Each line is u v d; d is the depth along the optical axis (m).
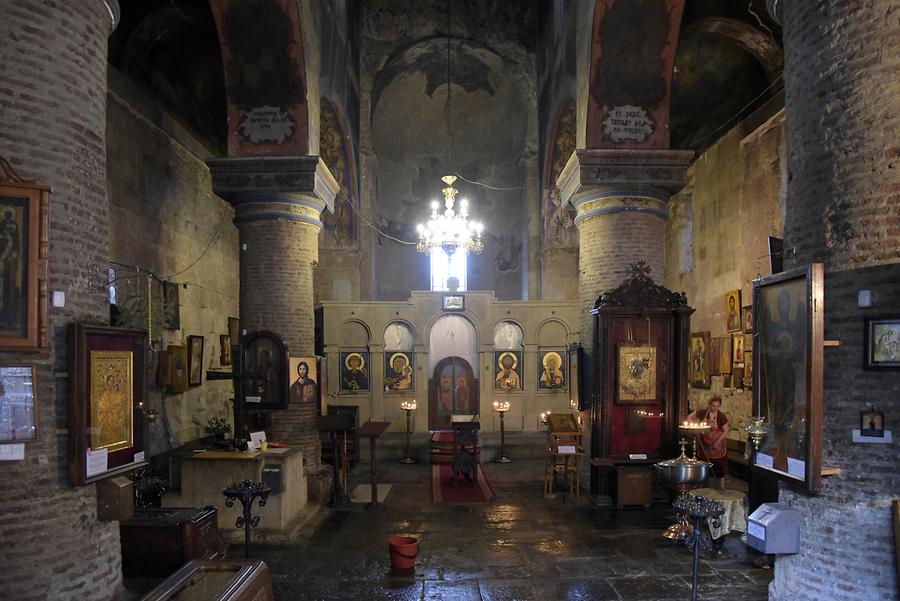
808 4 4.90
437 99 20.11
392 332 15.38
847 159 4.58
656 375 10.07
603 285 10.53
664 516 9.34
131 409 4.81
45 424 4.17
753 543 4.98
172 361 11.12
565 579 6.82
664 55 9.98
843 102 4.62
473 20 17.86
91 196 4.66
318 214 10.90
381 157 20.11
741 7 10.38
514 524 8.97
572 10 12.64
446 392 15.32
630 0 9.59
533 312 15.39
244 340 9.70
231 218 14.75
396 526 8.90
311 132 10.60
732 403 11.23
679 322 9.98
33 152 4.22
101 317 4.76
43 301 4.11
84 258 4.56
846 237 4.57
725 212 11.73
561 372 15.34
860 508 4.45
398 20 17.72
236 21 9.63
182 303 11.99
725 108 12.34
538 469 13.16
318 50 11.25
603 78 10.14
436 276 20.80
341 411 13.48
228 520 8.17
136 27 10.52
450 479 11.95
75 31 4.52
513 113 19.59
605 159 10.13
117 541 4.86
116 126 9.62
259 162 10.01
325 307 15.20
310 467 10.18
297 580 6.80
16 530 4.02
